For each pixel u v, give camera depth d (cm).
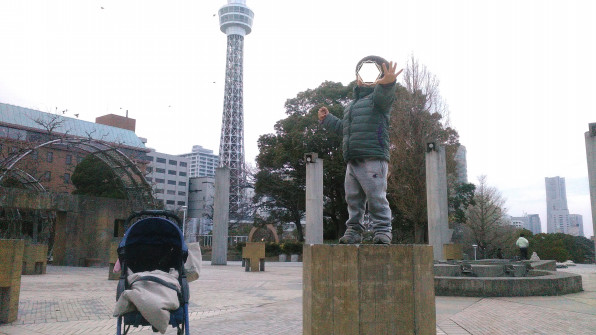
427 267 442
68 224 2475
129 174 2652
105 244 2481
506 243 4406
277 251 3994
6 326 718
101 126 6925
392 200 3428
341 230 4138
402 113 3008
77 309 892
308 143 3647
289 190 4028
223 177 2706
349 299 426
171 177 9762
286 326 710
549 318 777
